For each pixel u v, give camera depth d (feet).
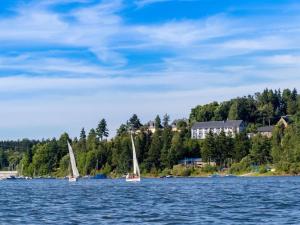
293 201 276.62
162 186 522.88
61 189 506.48
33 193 428.97
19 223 198.29
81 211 241.76
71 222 198.08
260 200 290.15
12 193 434.30
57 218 213.05
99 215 222.28
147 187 504.02
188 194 365.61
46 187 575.79
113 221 199.52
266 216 207.31
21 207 270.05
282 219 196.03
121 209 249.34
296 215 208.23
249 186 476.54
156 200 307.78
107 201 306.96
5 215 228.63
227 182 596.29
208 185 524.11
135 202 294.05
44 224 193.77
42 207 268.21
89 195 376.89
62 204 287.89
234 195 342.03
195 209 242.78
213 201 290.76
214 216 211.20
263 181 596.29
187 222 192.95
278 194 341.41
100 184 636.89
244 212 224.74
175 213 225.15
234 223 187.83
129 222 195.72
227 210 235.20
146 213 227.20
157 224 188.55
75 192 431.84
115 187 522.06
